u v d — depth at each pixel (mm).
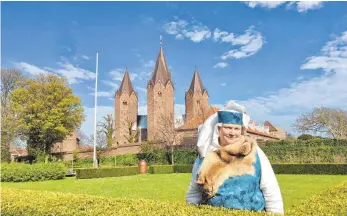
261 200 4617
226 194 4570
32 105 45500
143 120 74938
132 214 4973
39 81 47781
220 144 4699
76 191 18094
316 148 35094
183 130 49500
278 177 24578
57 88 47812
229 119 4598
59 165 29297
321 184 18516
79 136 68750
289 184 18656
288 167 29594
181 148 44625
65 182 25000
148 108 63438
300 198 12977
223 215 4281
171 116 62688
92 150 50000
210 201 4719
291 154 36219
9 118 44406
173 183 21250
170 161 43719
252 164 4586
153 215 4836
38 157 46562
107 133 55938
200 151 4812
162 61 66312
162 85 63562
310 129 45938
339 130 44531
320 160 34500
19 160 48469
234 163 4605
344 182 9438
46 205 5973
